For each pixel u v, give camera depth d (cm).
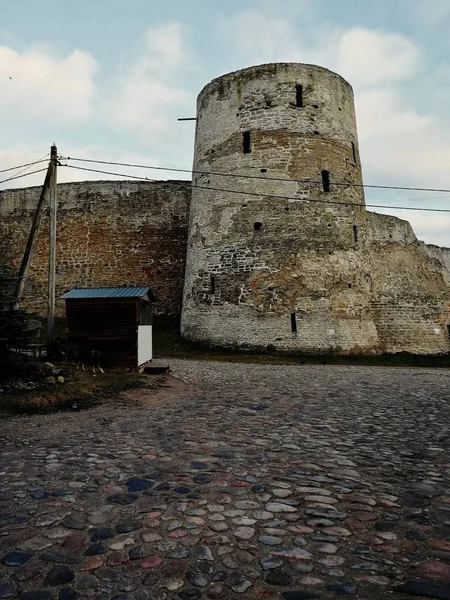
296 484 403
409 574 257
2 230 2517
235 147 1861
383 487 396
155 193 2434
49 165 1271
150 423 663
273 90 1859
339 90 1961
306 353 1658
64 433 614
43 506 360
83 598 238
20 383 878
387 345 2011
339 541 297
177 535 306
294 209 1772
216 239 1850
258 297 1728
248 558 276
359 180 1981
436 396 874
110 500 370
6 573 262
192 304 1888
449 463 464
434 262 2288
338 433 591
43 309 2392
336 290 1741
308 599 233
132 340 1164
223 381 1077
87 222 2439
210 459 479
